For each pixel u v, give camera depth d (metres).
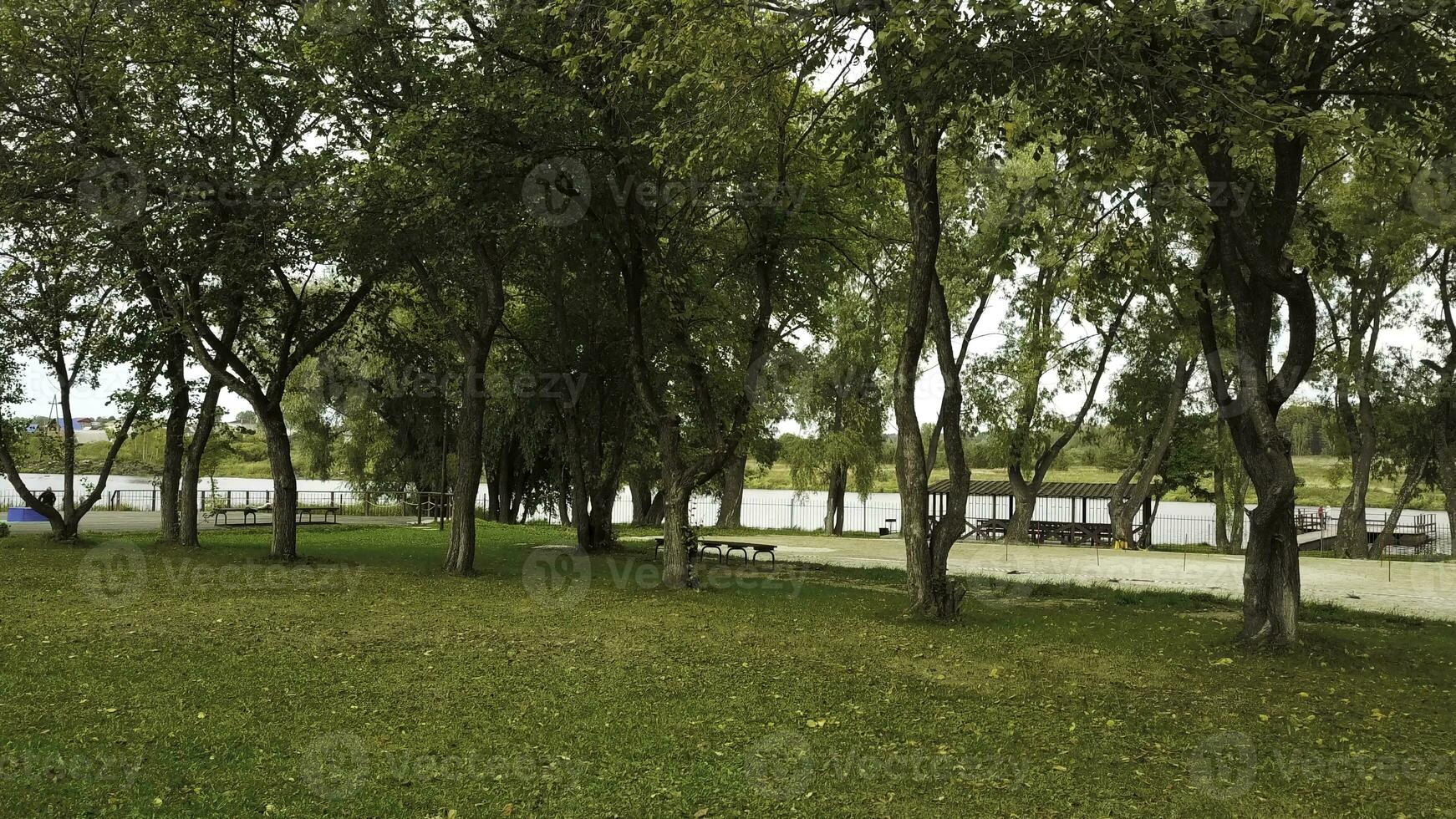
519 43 17.14
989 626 14.35
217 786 6.51
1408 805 6.66
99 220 19.77
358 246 18.42
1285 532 12.61
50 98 20.67
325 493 52.66
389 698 8.95
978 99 13.63
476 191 17.66
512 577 19.55
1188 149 14.29
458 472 19.88
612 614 14.51
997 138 14.10
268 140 21.38
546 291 23.94
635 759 7.32
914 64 12.20
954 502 15.12
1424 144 12.31
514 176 17.86
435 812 6.17
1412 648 13.07
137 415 24.56
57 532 24.61
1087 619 15.41
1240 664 11.57
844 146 15.19
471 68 17.86
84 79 20.22
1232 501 46.72
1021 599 18.05
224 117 20.77
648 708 8.80
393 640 11.80
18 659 9.98
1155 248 13.33
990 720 8.65
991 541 40.06
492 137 17.55
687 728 8.18
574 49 16.55
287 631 12.22
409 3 18.56
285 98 20.72
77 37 20.22
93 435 40.22
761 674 10.34
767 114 16.34
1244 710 9.30
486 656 10.96
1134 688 10.17
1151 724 8.66
